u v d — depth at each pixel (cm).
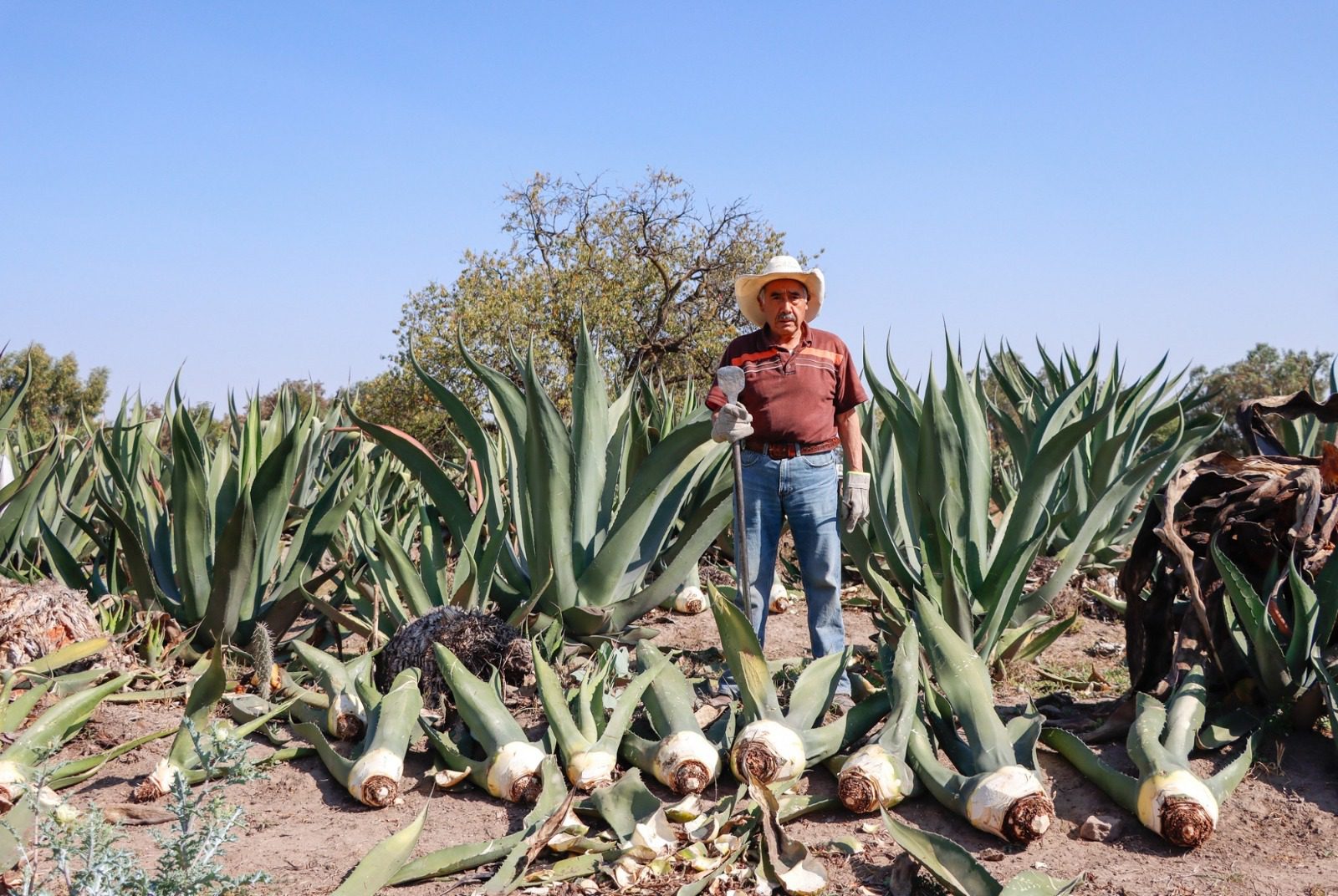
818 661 424
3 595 528
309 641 609
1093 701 500
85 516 771
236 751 325
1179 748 366
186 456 564
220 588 567
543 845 328
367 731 414
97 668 520
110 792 396
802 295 480
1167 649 434
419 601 561
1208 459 447
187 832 277
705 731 425
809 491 485
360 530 639
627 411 632
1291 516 434
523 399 602
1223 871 319
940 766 371
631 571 599
